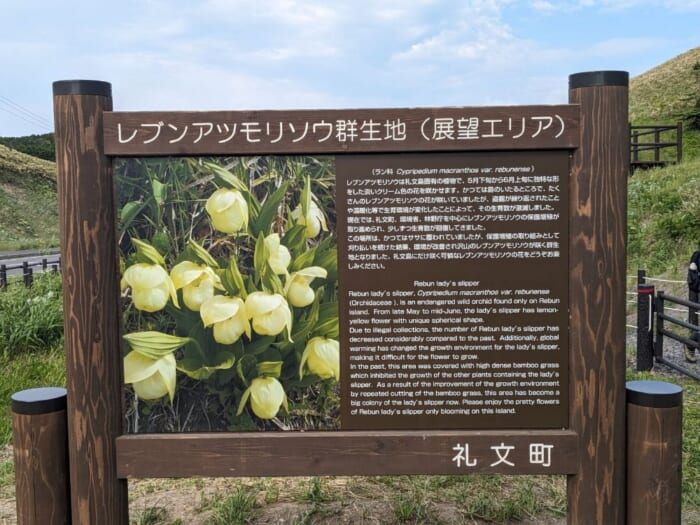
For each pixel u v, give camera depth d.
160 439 2.53
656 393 2.52
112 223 2.53
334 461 2.54
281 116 2.49
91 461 2.52
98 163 2.48
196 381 2.58
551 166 2.52
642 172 16.02
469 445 2.53
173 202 2.55
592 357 2.51
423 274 2.55
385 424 2.59
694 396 5.58
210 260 2.57
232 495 3.60
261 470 2.54
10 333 7.09
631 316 9.28
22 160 43.28
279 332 2.58
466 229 2.54
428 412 2.59
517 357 2.56
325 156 2.54
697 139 21.50
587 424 2.53
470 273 2.55
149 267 2.56
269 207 2.56
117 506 2.56
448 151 2.51
